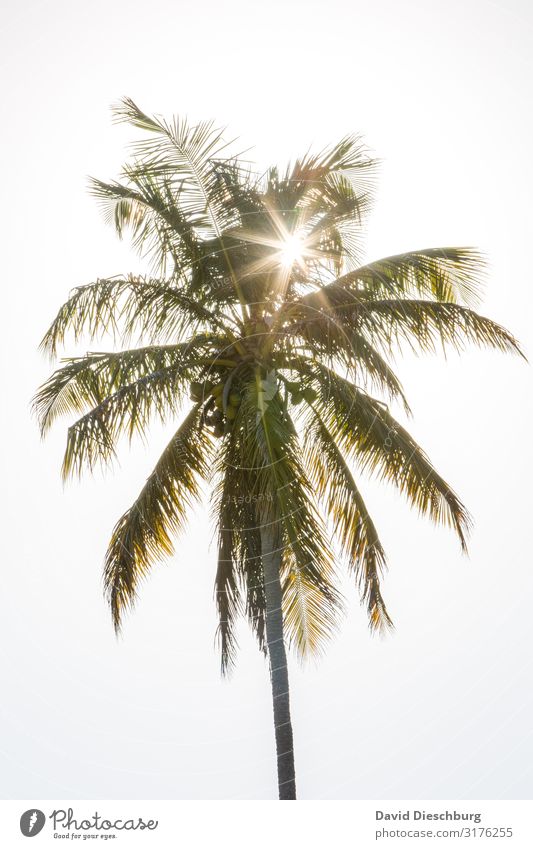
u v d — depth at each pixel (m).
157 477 17.41
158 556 17.31
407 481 17.70
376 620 17.39
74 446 16.83
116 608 17.09
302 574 15.97
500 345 17.30
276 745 16.89
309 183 17.59
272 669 17.09
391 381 17.22
